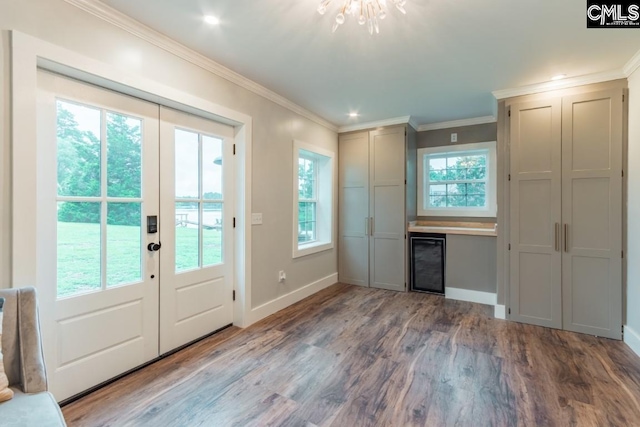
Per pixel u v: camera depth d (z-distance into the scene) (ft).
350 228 15.43
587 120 9.27
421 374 7.16
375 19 6.29
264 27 6.91
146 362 7.57
